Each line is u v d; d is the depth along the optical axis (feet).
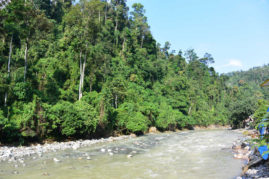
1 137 69.97
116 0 323.78
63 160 52.54
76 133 93.71
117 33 257.14
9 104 82.43
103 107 110.73
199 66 409.49
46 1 208.54
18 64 125.39
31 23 100.78
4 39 125.90
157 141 101.40
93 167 46.39
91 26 143.95
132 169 45.47
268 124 30.66
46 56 150.30
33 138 77.25
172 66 348.79
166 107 207.72
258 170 39.81
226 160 55.26
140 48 289.94
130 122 122.93
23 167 44.37
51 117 79.92
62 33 189.78
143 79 234.79
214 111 307.17
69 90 127.44
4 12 93.45
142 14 356.79
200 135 139.95
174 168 46.78
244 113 202.80
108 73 184.24
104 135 109.81
